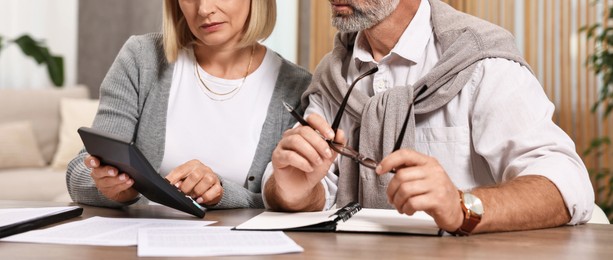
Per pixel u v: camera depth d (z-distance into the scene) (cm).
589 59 365
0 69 454
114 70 168
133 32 485
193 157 168
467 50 142
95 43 487
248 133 169
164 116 168
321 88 158
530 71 142
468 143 141
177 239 93
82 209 124
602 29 377
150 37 175
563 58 387
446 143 143
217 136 169
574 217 114
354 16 144
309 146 112
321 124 113
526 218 106
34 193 333
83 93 428
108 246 91
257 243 90
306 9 445
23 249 88
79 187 144
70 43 477
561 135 128
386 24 149
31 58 430
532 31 392
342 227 104
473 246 92
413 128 141
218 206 144
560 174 115
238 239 93
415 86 144
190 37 174
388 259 82
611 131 379
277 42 449
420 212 118
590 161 383
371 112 144
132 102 166
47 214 114
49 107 407
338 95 153
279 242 90
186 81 172
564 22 387
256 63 175
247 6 165
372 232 102
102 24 486
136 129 169
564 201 112
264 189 138
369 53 156
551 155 122
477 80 141
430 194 96
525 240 97
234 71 174
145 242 90
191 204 121
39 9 464
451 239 98
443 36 147
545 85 390
